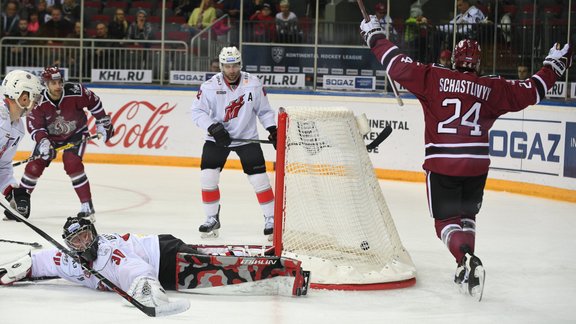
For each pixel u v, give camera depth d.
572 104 15.56
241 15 19.95
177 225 12.52
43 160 12.78
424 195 16.23
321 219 9.16
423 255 10.69
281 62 19.91
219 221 12.16
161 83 20.25
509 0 18.61
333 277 8.71
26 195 11.03
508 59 18.22
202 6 20.70
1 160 10.73
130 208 14.01
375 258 9.02
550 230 12.78
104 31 20.70
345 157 9.38
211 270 8.22
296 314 7.69
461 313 7.96
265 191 11.43
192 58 20.38
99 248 7.89
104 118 12.97
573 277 9.70
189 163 19.89
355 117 9.70
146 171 18.84
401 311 7.96
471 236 8.80
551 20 17.77
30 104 9.80
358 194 9.33
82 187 12.55
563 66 8.80
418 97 8.80
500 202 15.45
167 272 8.17
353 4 20.34
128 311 7.61
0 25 20.91
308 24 19.92
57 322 7.24
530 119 16.36
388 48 8.78
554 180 15.91
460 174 8.62
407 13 20.27
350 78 19.44
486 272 9.83
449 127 8.62
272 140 11.27
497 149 17.02
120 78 20.52
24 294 8.11
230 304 7.95
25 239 11.17
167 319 7.39
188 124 19.88
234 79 11.32
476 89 8.56
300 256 8.95
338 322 7.48
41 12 21.09
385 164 18.48
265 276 8.29
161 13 21.66
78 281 8.29
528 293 8.88
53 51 20.58
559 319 7.86
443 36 18.97
